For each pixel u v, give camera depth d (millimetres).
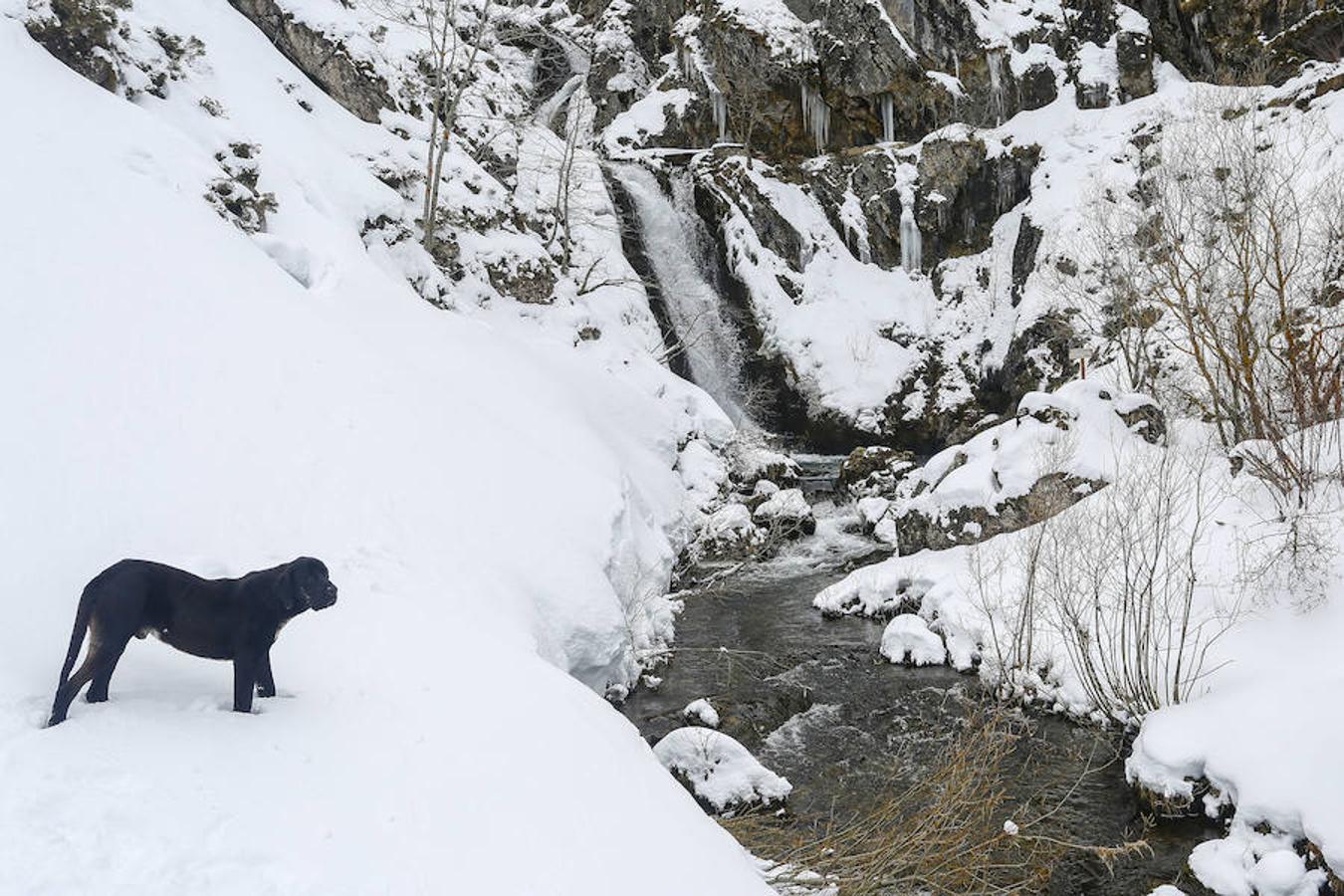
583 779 7008
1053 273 26281
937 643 15219
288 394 12758
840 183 32250
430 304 21250
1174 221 19500
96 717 6219
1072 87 30625
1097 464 16250
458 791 6340
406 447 13266
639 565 16203
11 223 12719
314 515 11039
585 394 21812
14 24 17953
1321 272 19109
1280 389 16359
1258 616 12922
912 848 8922
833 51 32875
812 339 29906
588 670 12562
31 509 8633
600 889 5906
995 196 30266
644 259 32062
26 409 9836
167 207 15594
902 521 18766
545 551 13086
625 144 34656
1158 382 20406
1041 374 26047
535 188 30594
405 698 7312
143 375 11414
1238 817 10055
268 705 6789
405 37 30578
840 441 29000
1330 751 9977
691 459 23750
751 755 11828
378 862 5566
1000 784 11586
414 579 10617
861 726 13391
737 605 18156
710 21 34062
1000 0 31922
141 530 9203
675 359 30594
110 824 5406
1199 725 11102
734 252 31547
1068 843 9891
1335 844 9141
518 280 25453
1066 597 13172
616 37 37812
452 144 27953
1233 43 28750
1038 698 13508
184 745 6113
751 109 33469
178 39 21359
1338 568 12930
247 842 5457
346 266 19391
